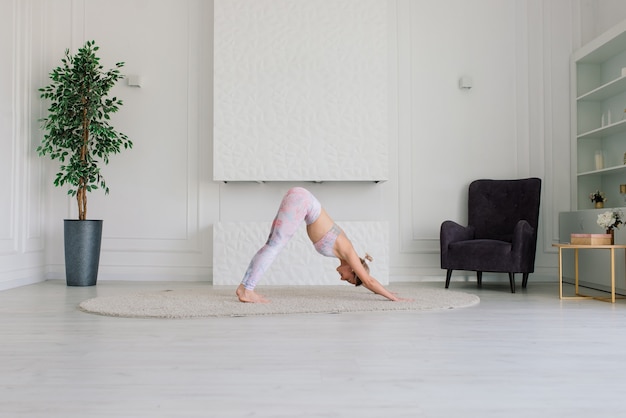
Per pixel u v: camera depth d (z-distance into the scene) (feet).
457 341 7.95
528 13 17.61
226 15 16.65
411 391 5.49
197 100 17.71
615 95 16.56
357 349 7.39
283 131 16.51
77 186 17.49
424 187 17.65
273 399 5.23
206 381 5.84
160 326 9.14
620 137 16.26
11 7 15.72
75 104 15.80
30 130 16.69
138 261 17.58
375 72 16.56
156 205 17.65
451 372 6.22
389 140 17.70
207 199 17.57
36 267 16.89
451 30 17.66
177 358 6.87
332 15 16.63
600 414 4.83
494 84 17.72
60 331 8.69
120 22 17.80
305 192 11.73
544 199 17.63
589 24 17.76
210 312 10.20
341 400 5.20
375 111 16.52
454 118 17.75
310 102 16.55
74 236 15.64
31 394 5.39
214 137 16.55
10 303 11.95
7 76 15.49
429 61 17.63
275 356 6.98
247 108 16.56
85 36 17.79
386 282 16.34
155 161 17.71
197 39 17.75
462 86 17.53
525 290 14.99
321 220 11.79
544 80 17.74
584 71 17.49
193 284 16.40
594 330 8.89
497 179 17.47
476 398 5.27
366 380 5.88
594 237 12.73
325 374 6.11
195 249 17.54
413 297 12.59
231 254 16.37
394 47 17.66
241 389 5.55
